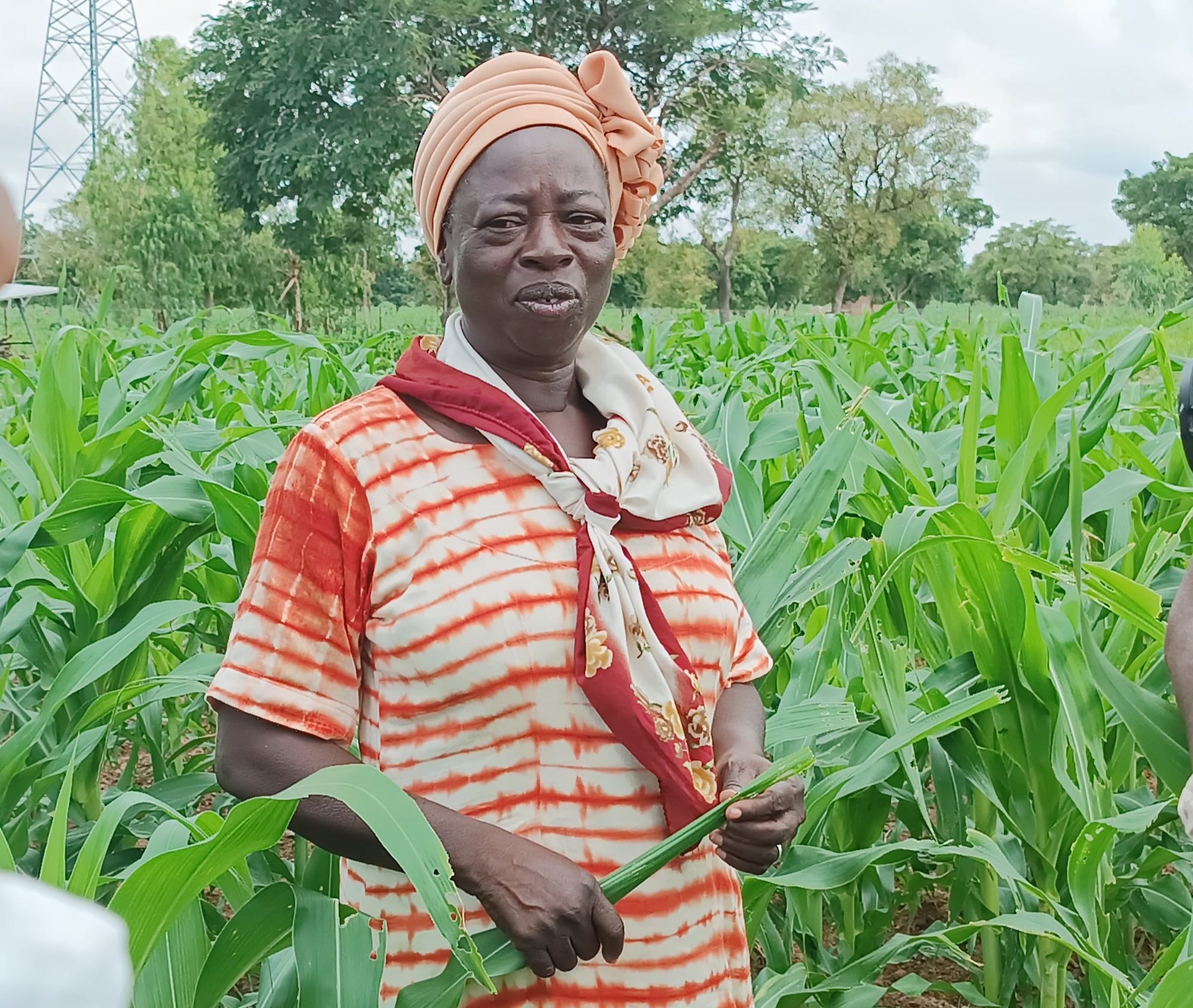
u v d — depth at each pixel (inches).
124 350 313.4
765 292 2741.1
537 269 62.4
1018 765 107.8
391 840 48.0
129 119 1934.1
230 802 128.8
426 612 60.2
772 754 98.6
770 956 110.3
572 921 57.6
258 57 1625.2
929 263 2564.0
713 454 73.2
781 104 2237.9
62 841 57.9
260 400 258.5
